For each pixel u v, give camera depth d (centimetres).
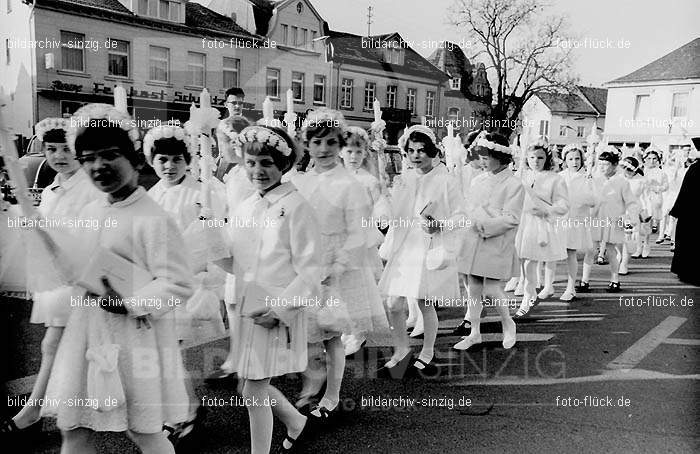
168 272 214
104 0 1154
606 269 783
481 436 284
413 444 277
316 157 324
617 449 267
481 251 417
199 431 283
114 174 211
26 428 266
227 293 312
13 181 225
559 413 312
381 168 418
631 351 421
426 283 358
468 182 529
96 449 265
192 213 290
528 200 515
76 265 213
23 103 1168
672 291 639
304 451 269
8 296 398
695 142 548
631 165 796
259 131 249
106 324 210
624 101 1448
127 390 209
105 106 215
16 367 324
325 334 299
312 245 251
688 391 339
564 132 1107
